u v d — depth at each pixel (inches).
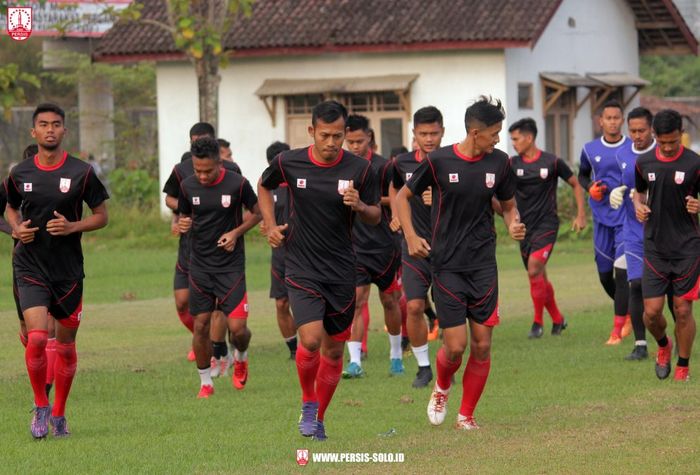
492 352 1179.3
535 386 974.4
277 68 2881.4
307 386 777.6
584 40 2965.1
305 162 767.7
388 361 1160.8
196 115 2947.8
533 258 1275.8
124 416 880.9
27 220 804.0
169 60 2918.3
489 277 787.4
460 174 776.9
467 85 2677.2
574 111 2940.5
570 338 1273.4
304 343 761.0
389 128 2787.9
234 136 2940.5
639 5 3134.8
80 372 1088.8
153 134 3725.4
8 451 761.6
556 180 1300.4
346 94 2815.0
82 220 822.5
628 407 873.5
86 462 724.7
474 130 772.0
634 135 1143.6
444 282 786.8
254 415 878.4
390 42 2689.5
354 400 933.8
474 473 677.3
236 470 696.4
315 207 765.3
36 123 799.7
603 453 721.0
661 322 986.1
